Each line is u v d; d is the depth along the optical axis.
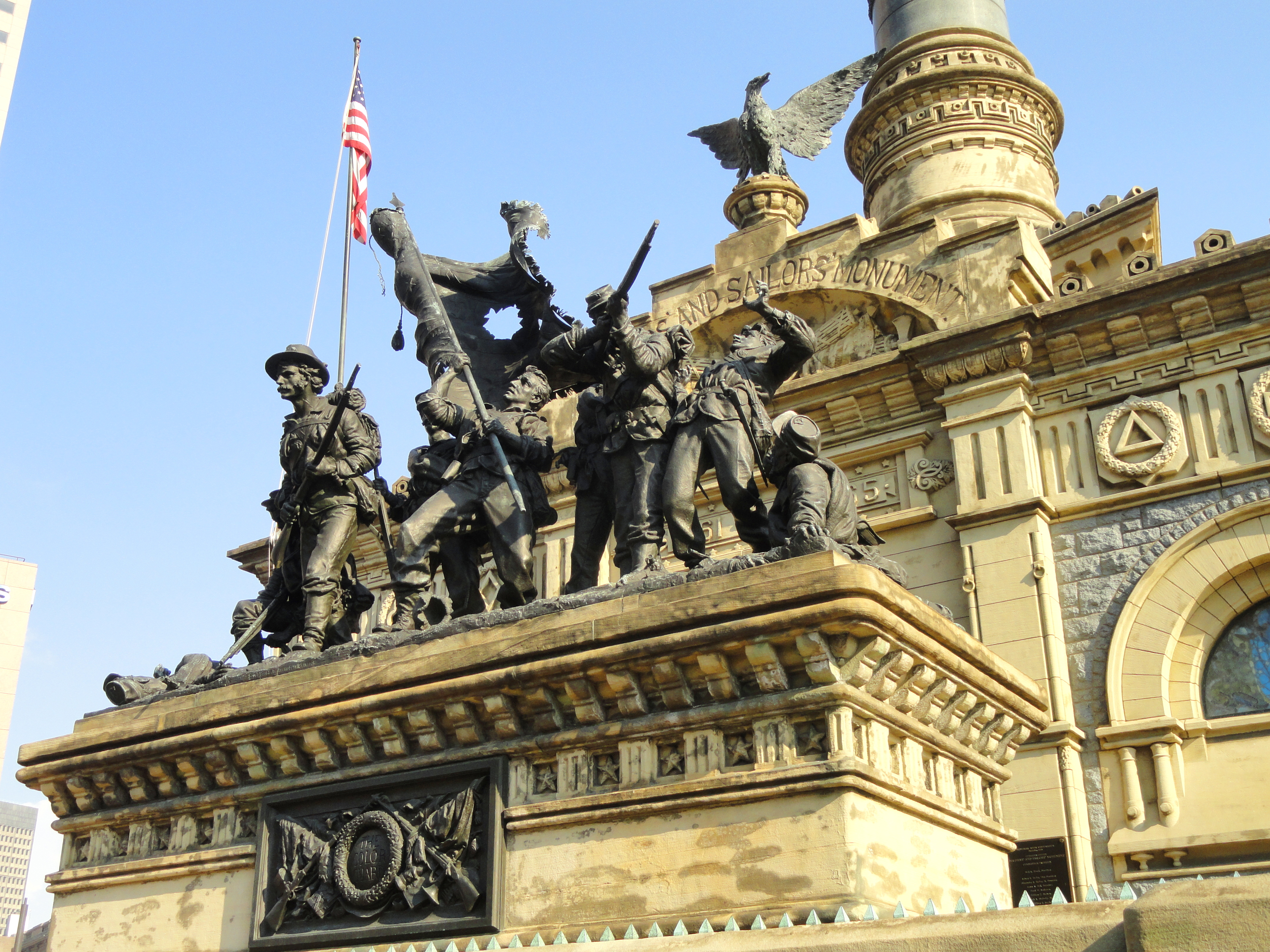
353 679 10.12
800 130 22.81
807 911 7.85
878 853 8.23
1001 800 12.83
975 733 10.07
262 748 10.52
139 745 11.14
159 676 12.51
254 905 10.09
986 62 24.91
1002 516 16.31
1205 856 14.27
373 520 12.49
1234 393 15.77
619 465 10.88
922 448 17.58
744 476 10.19
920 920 6.27
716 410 10.41
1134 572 15.65
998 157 24.16
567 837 8.96
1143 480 15.95
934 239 18.78
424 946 9.01
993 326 16.98
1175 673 15.14
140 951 10.70
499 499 11.41
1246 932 5.10
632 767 8.91
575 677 9.11
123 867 11.06
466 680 9.46
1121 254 23.59
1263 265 15.76
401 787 9.79
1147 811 14.57
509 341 14.24
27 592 65.75
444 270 14.49
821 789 8.12
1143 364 16.44
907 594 8.79
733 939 6.75
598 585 11.05
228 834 10.73
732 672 8.70
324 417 12.45
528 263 13.78
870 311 19.03
